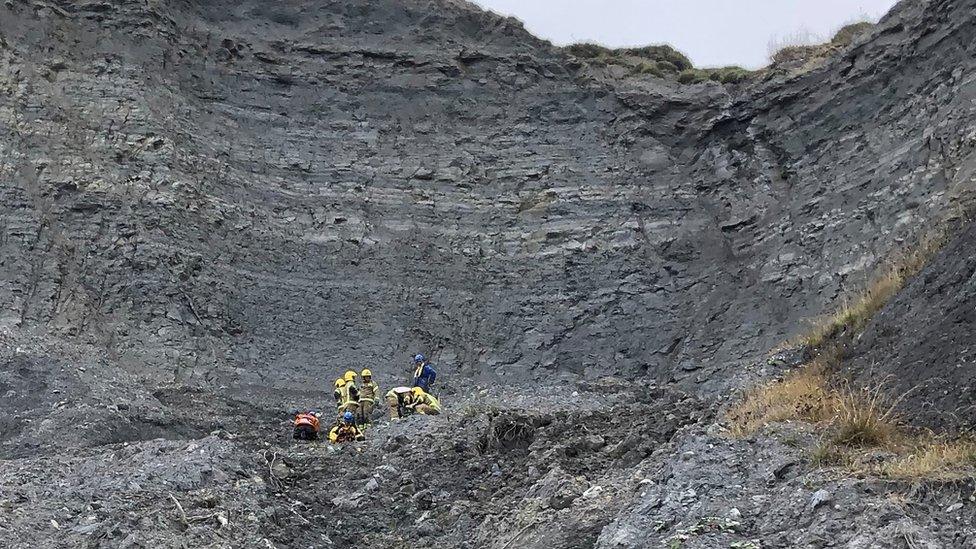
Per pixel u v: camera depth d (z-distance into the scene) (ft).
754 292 80.28
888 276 50.31
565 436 38.86
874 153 81.46
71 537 25.04
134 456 35.91
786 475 24.38
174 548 24.43
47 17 86.89
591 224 91.61
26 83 82.84
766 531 21.80
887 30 86.12
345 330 79.51
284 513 30.25
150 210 79.51
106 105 84.33
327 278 82.84
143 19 89.97
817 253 78.89
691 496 24.40
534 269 88.12
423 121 96.32
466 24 102.63
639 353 82.07
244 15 96.94
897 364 33.40
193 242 79.61
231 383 71.92
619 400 61.11
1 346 55.88
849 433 26.32
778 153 90.99
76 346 66.49
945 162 73.36
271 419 59.77
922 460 23.03
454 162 94.22
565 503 28.07
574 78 101.65
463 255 87.92
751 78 97.91
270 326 78.07
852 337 42.29
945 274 38.14
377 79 97.35
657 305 85.46
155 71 88.53
